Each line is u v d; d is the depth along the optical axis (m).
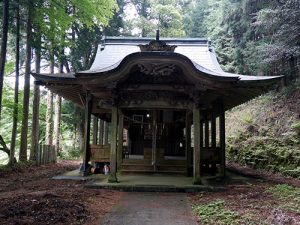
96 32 24.50
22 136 15.63
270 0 17.14
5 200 7.14
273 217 5.79
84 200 7.50
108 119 17.42
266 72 19.31
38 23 14.10
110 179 10.13
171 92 10.98
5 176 12.20
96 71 10.32
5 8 11.41
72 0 13.20
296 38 15.03
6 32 11.43
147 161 12.68
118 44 16.00
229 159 19.70
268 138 16.14
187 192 9.27
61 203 6.84
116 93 10.46
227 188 9.41
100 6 14.41
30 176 12.45
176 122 15.43
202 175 12.90
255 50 20.02
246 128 19.67
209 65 13.84
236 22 23.91
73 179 11.16
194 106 10.39
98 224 5.70
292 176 12.61
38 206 6.50
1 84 11.32
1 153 24.03
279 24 15.75
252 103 22.23
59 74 11.89
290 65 17.53
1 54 11.34
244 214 6.17
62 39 15.11
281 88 18.91
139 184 9.72
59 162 20.39
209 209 6.70
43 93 28.33
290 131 14.97
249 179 11.63
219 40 26.14
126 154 16.06
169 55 9.62
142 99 10.99
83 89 12.33
